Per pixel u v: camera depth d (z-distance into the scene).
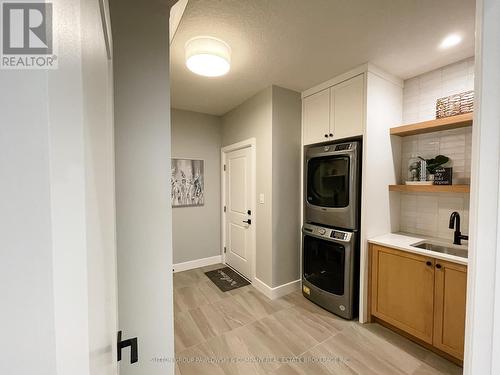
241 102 3.12
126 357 0.98
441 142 2.19
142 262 1.00
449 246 2.03
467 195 2.05
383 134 2.26
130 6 0.97
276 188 2.66
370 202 2.19
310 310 2.43
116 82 0.95
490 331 0.49
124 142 0.96
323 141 2.53
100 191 0.42
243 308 2.47
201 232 3.66
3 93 0.15
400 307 1.97
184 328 2.15
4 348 0.17
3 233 0.16
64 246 0.21
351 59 2.04
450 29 1.63
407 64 2.11
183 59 2.02
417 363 1.72
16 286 0.17
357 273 2.29
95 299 0.35
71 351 0.23
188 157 3.52
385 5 1.41
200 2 1.39
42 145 0.17
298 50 1.89
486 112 0.49
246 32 1.67
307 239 2.64
